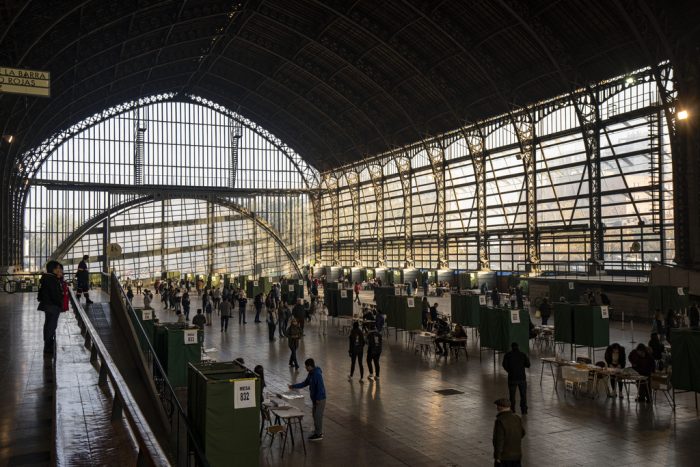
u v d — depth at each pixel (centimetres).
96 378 923
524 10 3681
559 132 4462
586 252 4391
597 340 2348
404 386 2053
